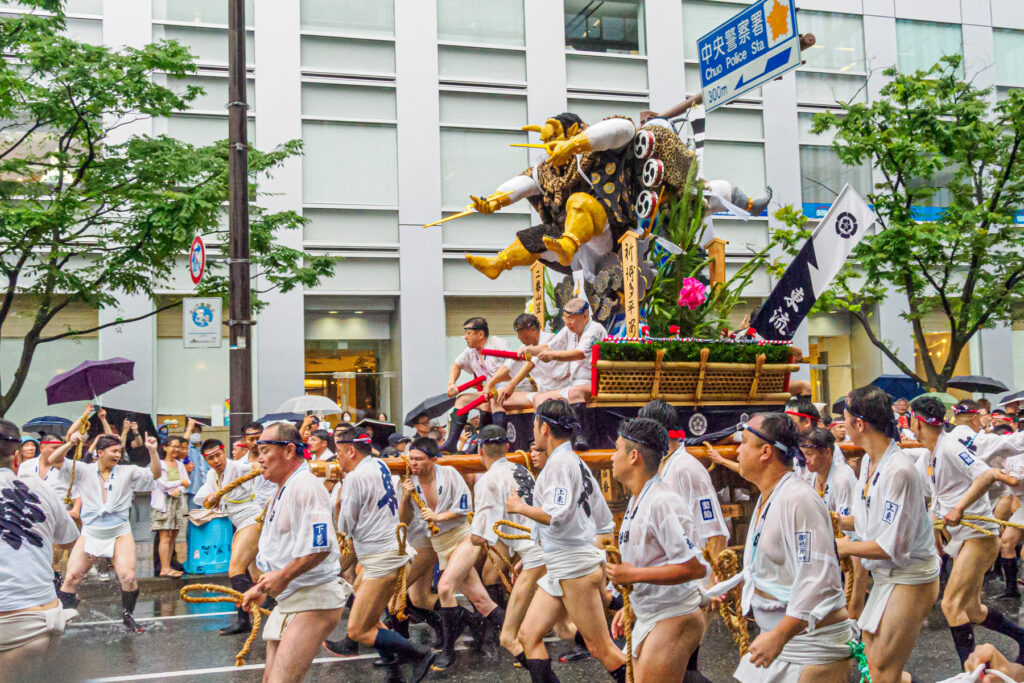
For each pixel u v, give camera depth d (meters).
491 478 7.11
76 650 5.29
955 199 19.11
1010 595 10.07
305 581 5.16
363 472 6.66
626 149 9.41
